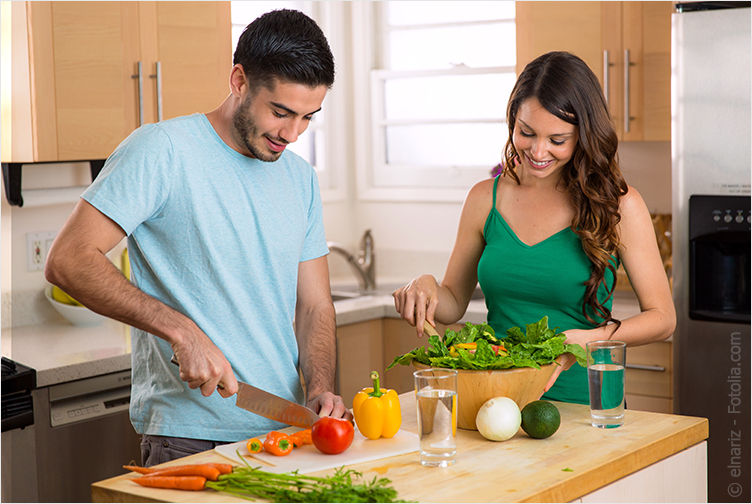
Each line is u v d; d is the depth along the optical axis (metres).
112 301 1.46
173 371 1.59
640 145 3.34
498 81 3.71
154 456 1.62
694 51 2.57
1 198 2.77
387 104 4.02
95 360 2.32
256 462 1.37
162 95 2.76
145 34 2.71
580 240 1.74
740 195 2.53
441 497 1.18
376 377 1.48
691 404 2.67
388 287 3.72
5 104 2.61
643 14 2.88
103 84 2.62
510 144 1.83
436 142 3.91
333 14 3.92
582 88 1.63
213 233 1.56
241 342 1.60
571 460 1.33
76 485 2.31
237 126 1.55
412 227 3.96
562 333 1.56
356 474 1.26
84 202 1.48
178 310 1.58
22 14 2.47
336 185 4.03
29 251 2.85
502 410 1.43
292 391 1.68
